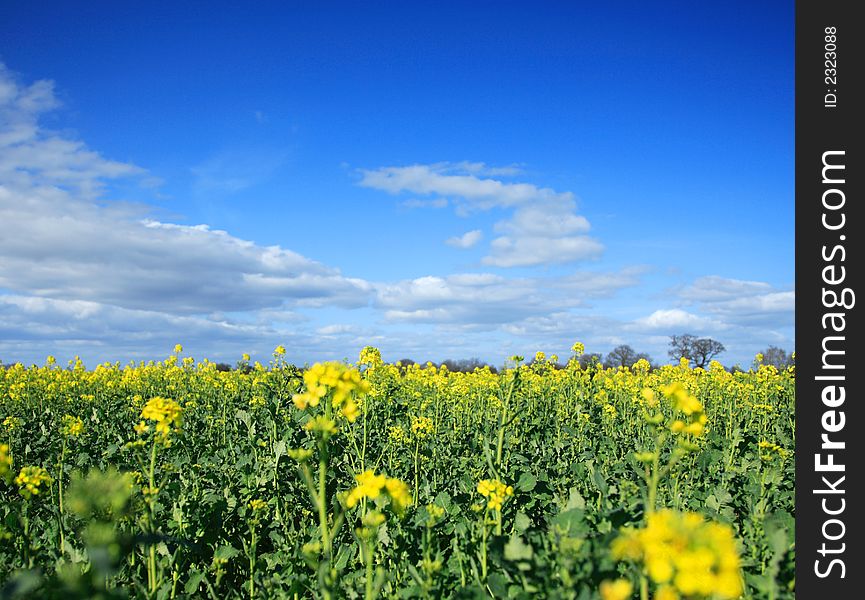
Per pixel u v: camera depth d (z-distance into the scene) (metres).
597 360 10.66
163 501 4.97
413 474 6.09
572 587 2.68
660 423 3.55
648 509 3.27
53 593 2.54
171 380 13.29
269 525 5.09
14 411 10.73
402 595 3.43
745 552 3.71
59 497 5.03
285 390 8.87
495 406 8.55
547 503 5.12
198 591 4.43
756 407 8.84
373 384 8.20
